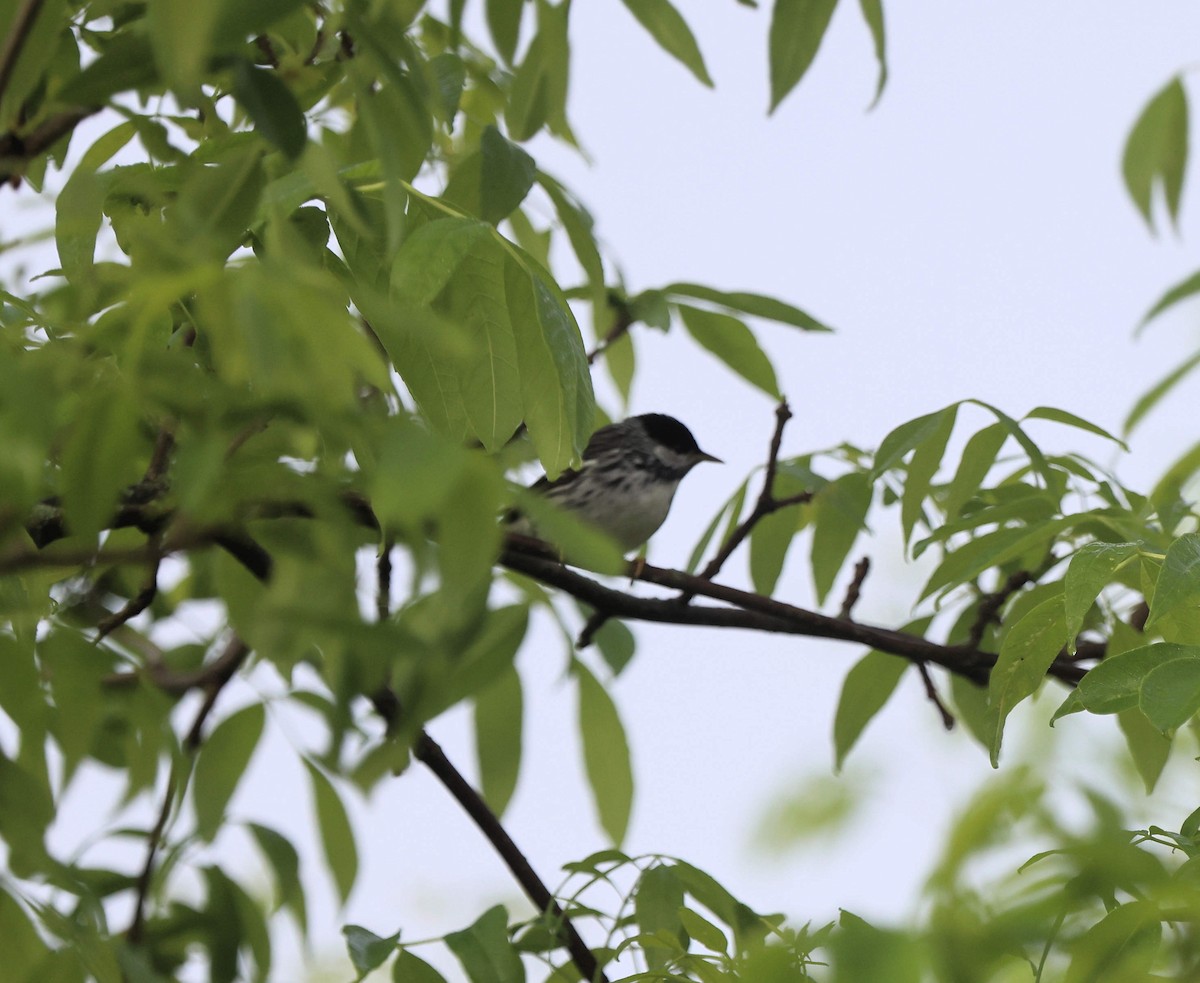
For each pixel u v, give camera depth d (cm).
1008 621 751
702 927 502
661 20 754
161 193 526
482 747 870
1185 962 323
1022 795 251
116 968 479
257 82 407
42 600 525
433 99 546
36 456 304
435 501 271
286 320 299
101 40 566
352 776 843
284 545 435
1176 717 421
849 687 836
